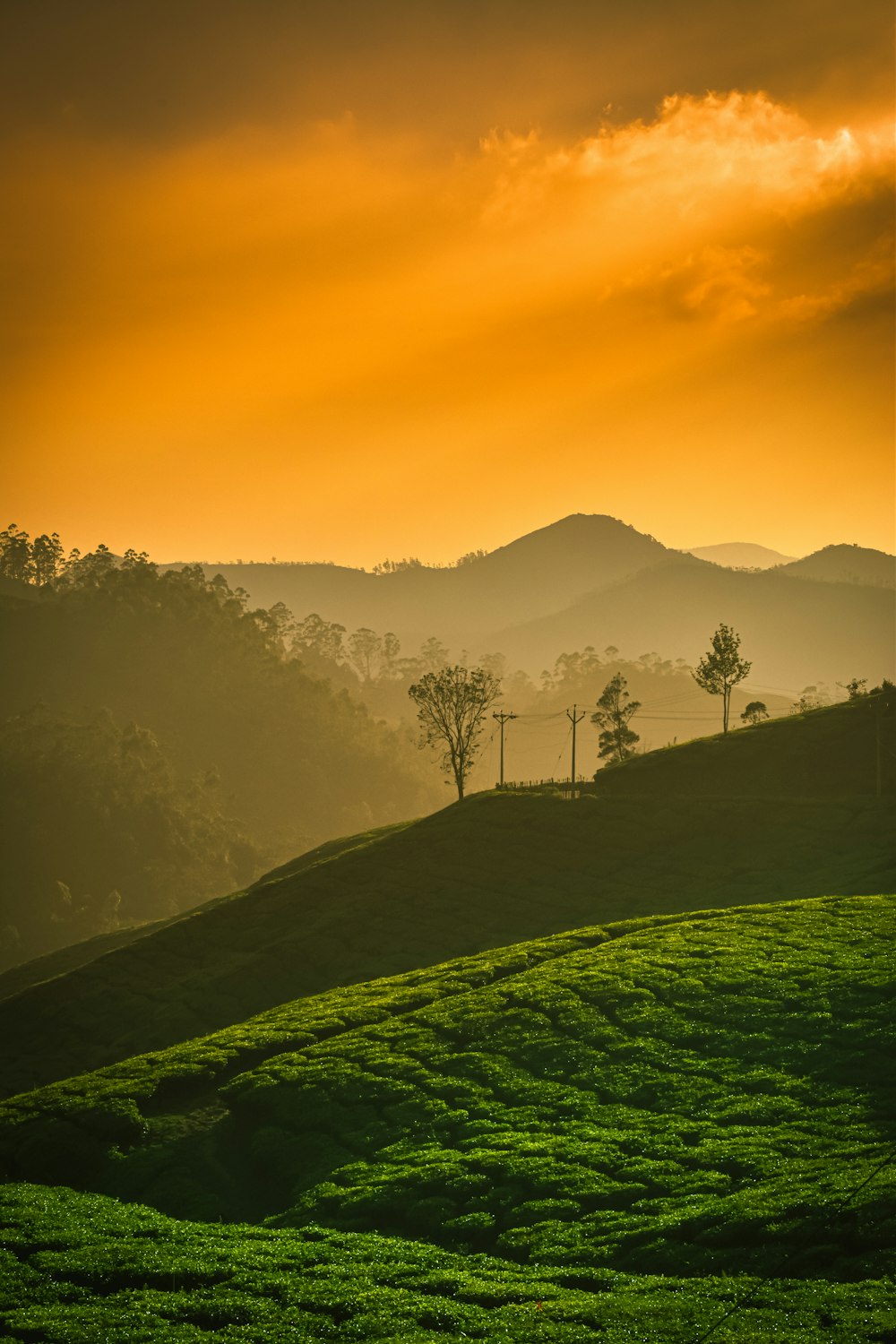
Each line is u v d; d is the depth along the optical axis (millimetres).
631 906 95562
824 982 60594
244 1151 58250
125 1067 71375
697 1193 42000
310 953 98500
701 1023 58469
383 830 159625
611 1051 57500
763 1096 49656
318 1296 37219
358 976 90625
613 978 67375
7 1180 59500
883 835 102062
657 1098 51781
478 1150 49281
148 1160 58719
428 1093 57062
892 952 64125
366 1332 33844
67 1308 36969
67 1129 62438
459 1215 44469
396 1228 45281
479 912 100375
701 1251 37875
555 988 67562
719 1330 31672
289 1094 60531
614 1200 43125
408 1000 73312
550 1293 36375
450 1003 69938
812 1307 32594
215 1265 40781
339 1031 70500
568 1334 32500
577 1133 49500
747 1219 38750
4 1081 90188
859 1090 48375
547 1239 41000
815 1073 50844
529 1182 45625
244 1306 36531
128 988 103500
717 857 105062
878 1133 44156
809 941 68938
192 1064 68812
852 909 75688
